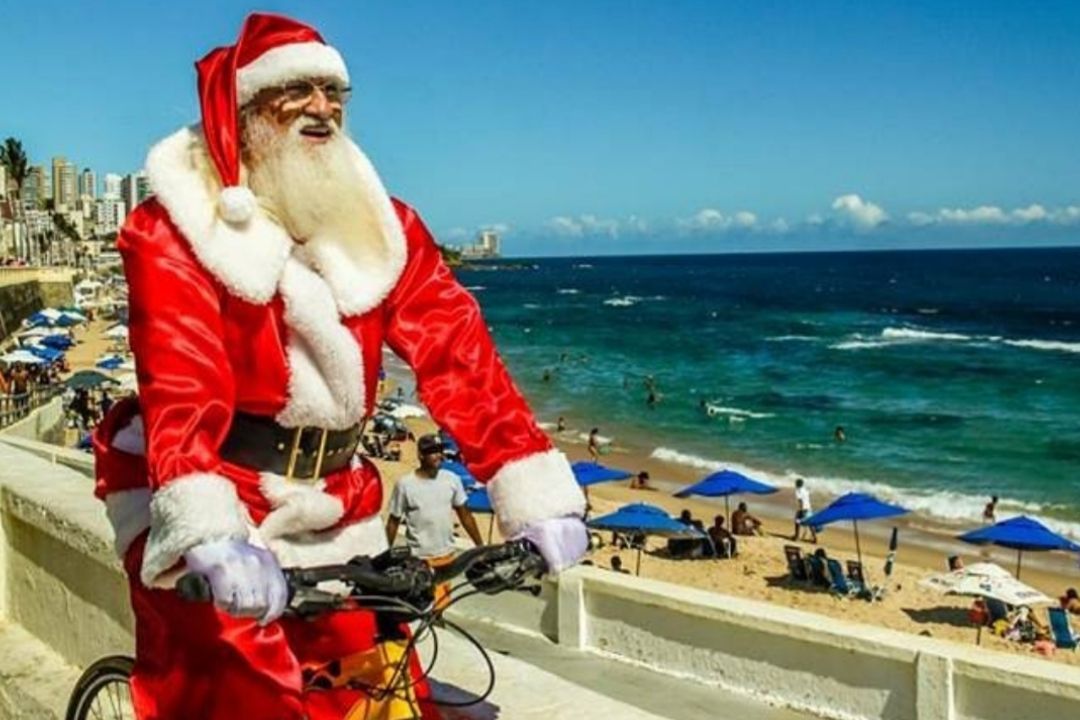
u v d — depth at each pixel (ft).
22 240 398.83
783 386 208.95
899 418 169.58
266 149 9.05
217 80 8.97
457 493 26.86
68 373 174.81
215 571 7.48
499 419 9.28
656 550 84.79
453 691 10.82
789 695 23.08
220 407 8.29
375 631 9.13
